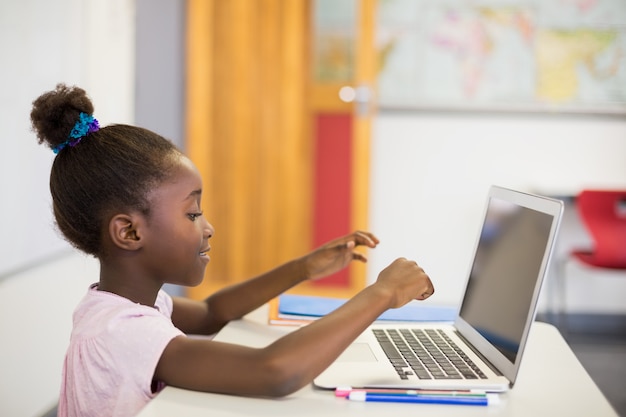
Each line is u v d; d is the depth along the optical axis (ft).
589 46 13.80
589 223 12.09
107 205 3.35
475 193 14.12
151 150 3.43
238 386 3.11
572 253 13.01
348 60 13.67
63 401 3.43
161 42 13.69
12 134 7.60
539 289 3.23
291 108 13.76
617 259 12.05
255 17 13.64
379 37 13.96
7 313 7.47
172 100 13.80
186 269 3.48
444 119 14.05
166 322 3.33
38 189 8.32
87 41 9.84
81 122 3.46
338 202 13.87
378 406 3.11
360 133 13.67
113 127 3.52
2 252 7.37
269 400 3.13
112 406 3.17
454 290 14.25
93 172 3.36
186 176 3.48
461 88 13.97
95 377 3.19
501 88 13.92
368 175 13.70
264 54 13.70
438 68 13.97
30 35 8.02
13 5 7.57
